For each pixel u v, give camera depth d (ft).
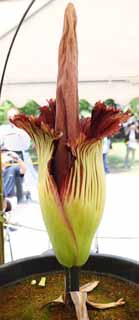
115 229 23.50
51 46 21.38
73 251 6.59
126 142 25.80
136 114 23.98
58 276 8.55
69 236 6.44
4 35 16.51
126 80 23.16
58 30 20.17
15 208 24.70
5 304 7.52
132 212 25.81
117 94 23.54
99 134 6.37
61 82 6.53
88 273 8.59
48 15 19.25
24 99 22.20
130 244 21.58
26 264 8.48
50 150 6.43
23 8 16.52
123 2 19.98
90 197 6.40
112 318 7.06
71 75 6.47
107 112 6.44
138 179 27.63
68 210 6.33
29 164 23.71
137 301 7.56
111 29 21.43
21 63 22.06
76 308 6.85
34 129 6.47
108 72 23.13
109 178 27.58
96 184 6.51
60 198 6.34
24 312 7.21
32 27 19.98
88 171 6.35
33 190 24.67
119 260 8.48
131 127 25.04
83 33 21.48
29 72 22.11
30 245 21.18
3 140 18.25
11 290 8.02
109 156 26.32
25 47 21.53
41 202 6.60
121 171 27.43
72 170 6.29
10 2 15.96
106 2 19.79
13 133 18.21
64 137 6.53
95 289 7.98
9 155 22.88
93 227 6.59
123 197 26.96
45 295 7.80
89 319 7.02
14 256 19.07
